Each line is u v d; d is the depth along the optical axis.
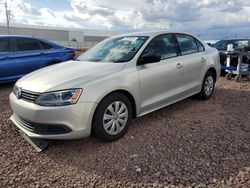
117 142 3.57
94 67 3.71
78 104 3.15
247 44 9.42
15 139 3.77
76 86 3.20
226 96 5.86
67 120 3.13
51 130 3.21
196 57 5.02
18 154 3.34
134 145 3.47
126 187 2.59
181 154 3.18
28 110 3.22
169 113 4.70
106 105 3.41
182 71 4.61
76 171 2.93
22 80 3.77
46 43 8.06
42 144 3.51
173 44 4.64
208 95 5.51
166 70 4.25
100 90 3.31
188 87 4.84
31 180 2.78
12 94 3.77
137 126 4.10
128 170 2.89
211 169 2.82
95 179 2.75
